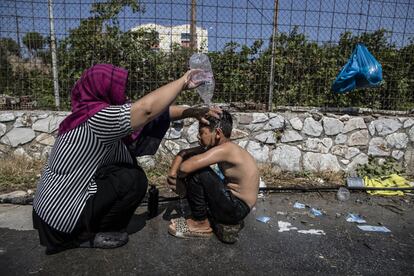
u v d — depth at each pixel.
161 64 4.36
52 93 4.37
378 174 4.20
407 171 4.44
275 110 4.42
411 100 4.66
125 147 2.57
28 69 4.32
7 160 4.08
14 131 4.19
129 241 2.68
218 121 2.62
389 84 4.63
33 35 4.21
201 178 2.58
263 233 2.89
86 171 2.31
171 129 4.19
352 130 4.32
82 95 2.31
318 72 4.50
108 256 2.47
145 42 4.38
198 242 2.70
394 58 4.58
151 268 2.34
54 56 4.25
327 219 3.21
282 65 4.43
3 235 2.73
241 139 4.23
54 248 2.45
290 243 2.74
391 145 4.39
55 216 2.31
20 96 4.39
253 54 4.36
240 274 2.30
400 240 2.86
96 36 4.34
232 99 4.45
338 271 2.38
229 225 2.68
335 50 4.49
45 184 2.33
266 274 2.31
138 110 2.19
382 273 2.38
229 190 2.67
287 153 4.27
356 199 3.71
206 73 2.55
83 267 2.33
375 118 4.35
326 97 4.58
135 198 2.47
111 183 2.37
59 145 2.29
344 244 2.75
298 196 3.74
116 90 2.30
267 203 3.53
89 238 2.59
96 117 2.20
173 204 3.40
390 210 3.47
